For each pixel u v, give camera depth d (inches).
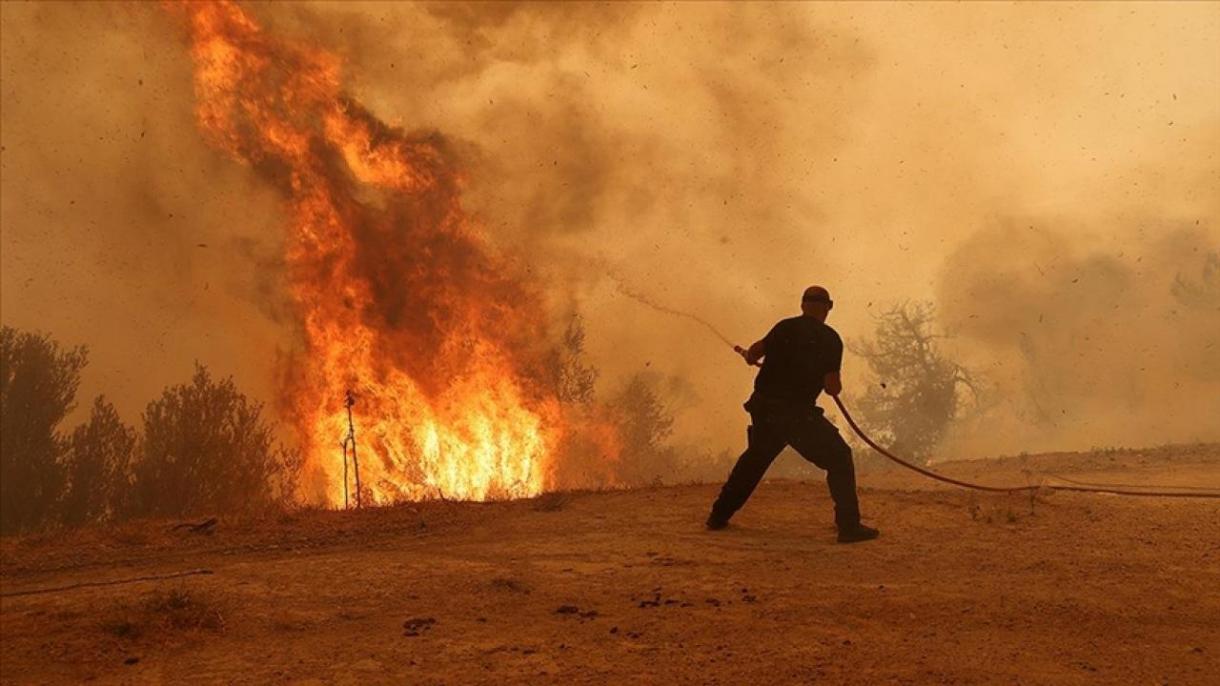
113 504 669.3
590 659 185.3
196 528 331.9
